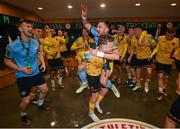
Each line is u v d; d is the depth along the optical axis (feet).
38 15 26.13
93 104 9.06
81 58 13.01
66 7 22.39
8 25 18.02
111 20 26.30
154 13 25.20
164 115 10.02
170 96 13.19
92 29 8.85
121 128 8.54
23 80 8.47
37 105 11.43
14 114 10.19
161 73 12.26
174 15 25.00
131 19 25.93
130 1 19.07
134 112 10.39
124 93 13.85
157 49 12.27
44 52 14.03
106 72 9.25
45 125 8.93
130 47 15.05
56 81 17.65
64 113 10.30
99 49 8.50
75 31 27.30
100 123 9.06
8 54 8.09
